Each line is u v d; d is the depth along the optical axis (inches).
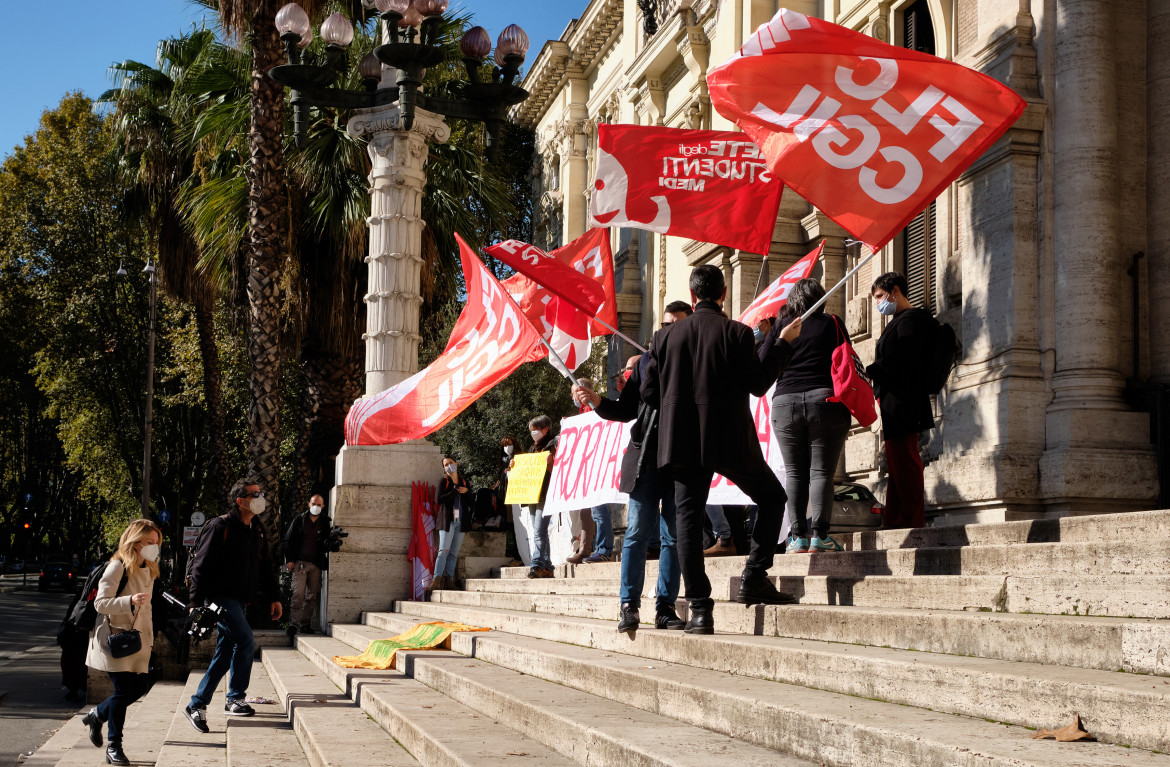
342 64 697.6
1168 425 403.5
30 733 399.5
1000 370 437.4
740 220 305.7
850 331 674.2
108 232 1416.1
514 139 1625.2
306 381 759.7
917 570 205.6
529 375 982.4
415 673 284.8
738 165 305.4
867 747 114.3
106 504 1835.6
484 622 347.9
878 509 506.6
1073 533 199.9
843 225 251.8
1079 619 140.4
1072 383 418.6
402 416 396.2
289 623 538.6
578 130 1396.4
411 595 529.7
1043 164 440.5
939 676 129.1
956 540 231.0
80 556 2319.1
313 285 724.7
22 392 1895.9
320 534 535.8
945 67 252.2
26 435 2022.6
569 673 208.5
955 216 541.3
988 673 121.6
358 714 256.7
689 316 213.3
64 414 1519.4
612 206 305.3
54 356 1448.1
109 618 293.3
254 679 410.6
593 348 1074.7
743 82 263.1
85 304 1398.9
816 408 241.0
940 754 103.2
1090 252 422.0
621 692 181.9
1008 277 442.3
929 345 257.9
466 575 536.1
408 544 535.8
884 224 248.7
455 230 738.2
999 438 431.2
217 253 722.2
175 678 512.4
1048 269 434.9
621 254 1184.8
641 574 218.5
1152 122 432.1
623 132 306.5
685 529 204.5
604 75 1330.0
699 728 151.6
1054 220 436.8
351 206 674.2
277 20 494.6
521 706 184.7
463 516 518.3
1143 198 430.9
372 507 533.3
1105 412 409.1
